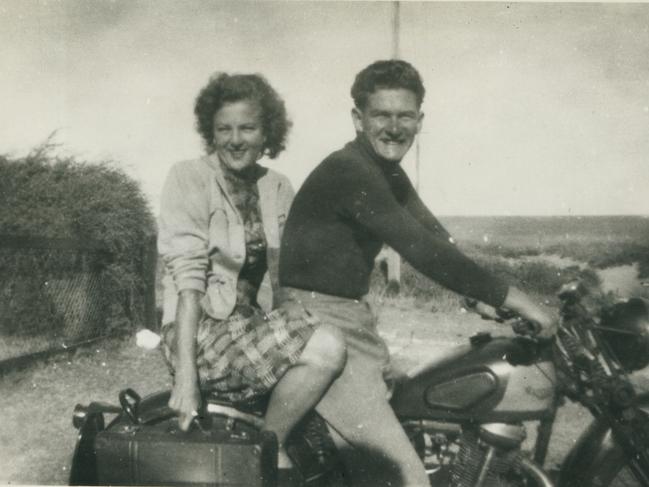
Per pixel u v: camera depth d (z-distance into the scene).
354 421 1.80
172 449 1.75
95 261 5.30
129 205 5.48
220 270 1.98
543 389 1.82
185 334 1.85
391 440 1.79
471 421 1.84
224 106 2.11
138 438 1.77
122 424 1.85
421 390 1.86
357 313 1.87
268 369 1.79
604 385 1.84
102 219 5.33
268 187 2.17
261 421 1.88
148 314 5.62
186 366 1.82
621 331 1.86
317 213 1.86
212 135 2.17
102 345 5.12
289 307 1.89
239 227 2.02
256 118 2.12
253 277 2.09
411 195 2.11
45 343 4.96
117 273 5.36
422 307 5.11
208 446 1.73
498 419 1.81
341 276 1.85
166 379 4.35
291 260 1.89
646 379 2.02
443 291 5.44
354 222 1.84
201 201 2.00
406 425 1.89
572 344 1.86
